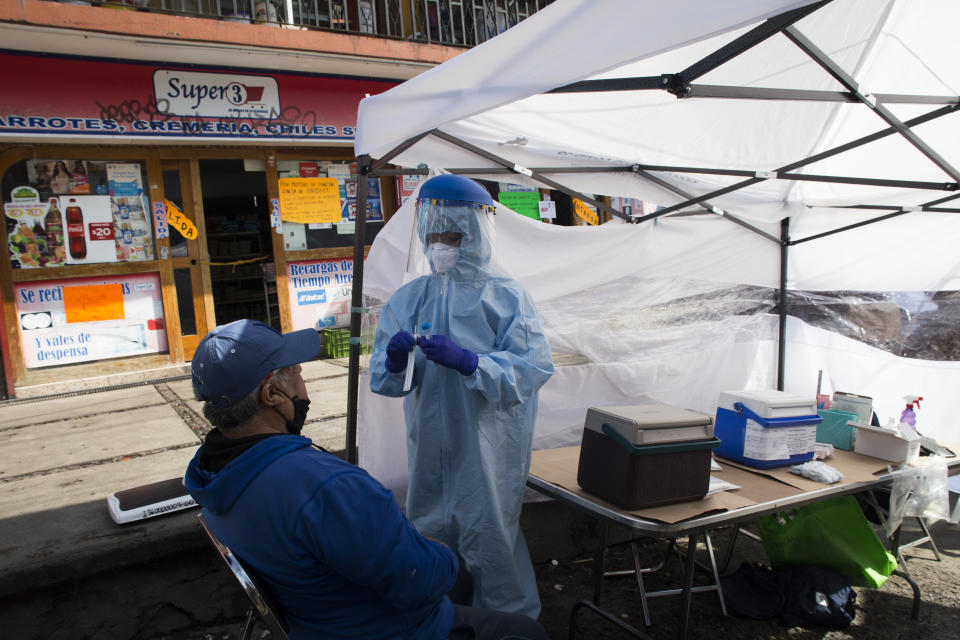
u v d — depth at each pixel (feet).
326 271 22.58
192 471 4.76
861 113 9.14
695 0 4.66
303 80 20.74
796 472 8.71
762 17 4.51
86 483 11.16
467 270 7.95
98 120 17.87
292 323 22.07
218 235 26.71
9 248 17.76
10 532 9.30
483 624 5.46
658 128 9.03
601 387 12.05
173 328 20.01
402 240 10.30
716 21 4.61
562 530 11.40
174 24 16.90
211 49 17.87
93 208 18.83
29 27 15.35
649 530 6.82
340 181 22.66
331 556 4.21
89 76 17.63
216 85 19.39
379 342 8.26
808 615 8.98
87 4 17.24
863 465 9.37
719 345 13.24
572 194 10.49
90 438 13.85
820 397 11.21
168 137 18.88
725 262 13.01
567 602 9.87
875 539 9.27
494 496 7.63
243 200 28.76
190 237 20.15
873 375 13.99
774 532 9.89
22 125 16.93
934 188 9.71
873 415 11.12
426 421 7.93
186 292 20.38
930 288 13.87
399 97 7.23
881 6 7.23
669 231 12.03
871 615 9.41
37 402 17.31
